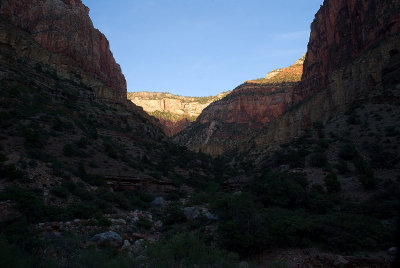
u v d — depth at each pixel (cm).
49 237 1508
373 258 1528
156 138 10600
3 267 955
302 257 1625
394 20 8150
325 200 2683
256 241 1717
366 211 2323
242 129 19350
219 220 2241
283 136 11100
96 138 5712
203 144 18762
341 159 4316
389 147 4103
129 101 13338
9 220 1614
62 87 7844
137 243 1784
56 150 4025
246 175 5794
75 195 2662
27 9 10156
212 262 1389
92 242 1612
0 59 6494
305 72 15862
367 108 6038
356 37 10450
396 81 6253
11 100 4931
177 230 2209
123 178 4278
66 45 10519
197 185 6353
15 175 2302
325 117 9094
